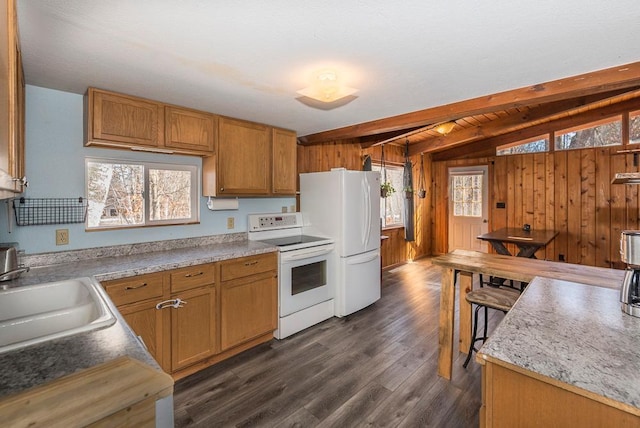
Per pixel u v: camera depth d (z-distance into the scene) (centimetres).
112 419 60
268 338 288
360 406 198
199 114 264
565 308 135
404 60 176
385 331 309
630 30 146
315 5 125
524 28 144
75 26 138
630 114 467
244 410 195
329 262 338
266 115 284
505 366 96
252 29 142
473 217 627
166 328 215
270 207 357
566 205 520
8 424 53
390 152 580
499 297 212
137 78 197
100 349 93
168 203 271
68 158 221
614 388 81
